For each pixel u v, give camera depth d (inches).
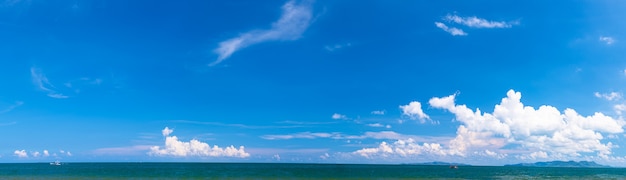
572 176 5241.1
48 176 3737.7
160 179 3312.0
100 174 4072.3
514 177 4633.4
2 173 4375.0
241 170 5393.7
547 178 4539.9
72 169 5762.8
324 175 4050.2
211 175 3885.3
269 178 3469.5
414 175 4534.9
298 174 4220.0
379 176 4057.6
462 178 4114.2
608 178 4815.5
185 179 3280.0
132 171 4936.0
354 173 4640.8
